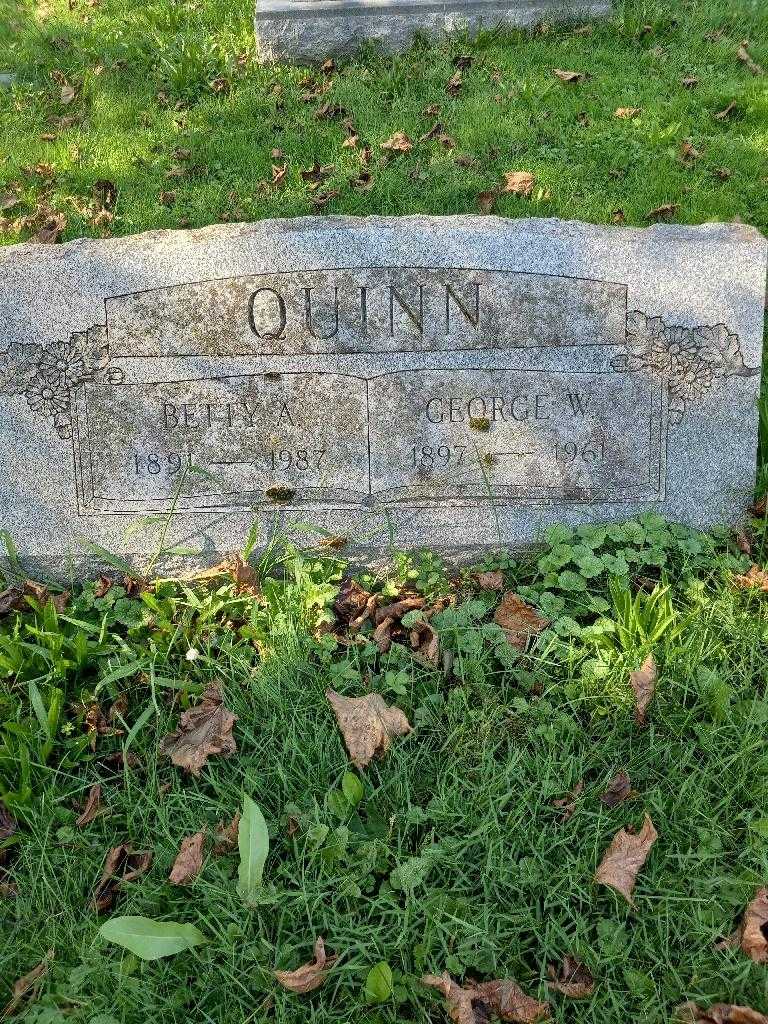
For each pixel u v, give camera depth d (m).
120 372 1.31
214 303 1.29
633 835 0.99
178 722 1.13
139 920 0.91
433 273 1.29
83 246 1.28
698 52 2.14
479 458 1.34
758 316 1.32
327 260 1.28
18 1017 0.90
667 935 0.93
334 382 1.31
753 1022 0.85
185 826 1.03
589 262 1.29
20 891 1.00
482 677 1.15
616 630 1.18
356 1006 0.89
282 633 1.18
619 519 1.37
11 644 1.17
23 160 1.94
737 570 1.28
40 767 1.08
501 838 0.98
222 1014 0.90
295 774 1.06
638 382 1.33
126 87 2.13
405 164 1.84
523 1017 0.87
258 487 1.34
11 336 1.29
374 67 2.13
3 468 1.33
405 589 1.31
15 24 2.41
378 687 1.16
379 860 0.98
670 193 1.78
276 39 2.14
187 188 1.84
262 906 0.96
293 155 1.89
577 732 1.09
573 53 2.13
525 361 1.32
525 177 1.77
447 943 0.93
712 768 1.05
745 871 0.97
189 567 1.36
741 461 1.37
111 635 1.22
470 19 2.18
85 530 1.35
